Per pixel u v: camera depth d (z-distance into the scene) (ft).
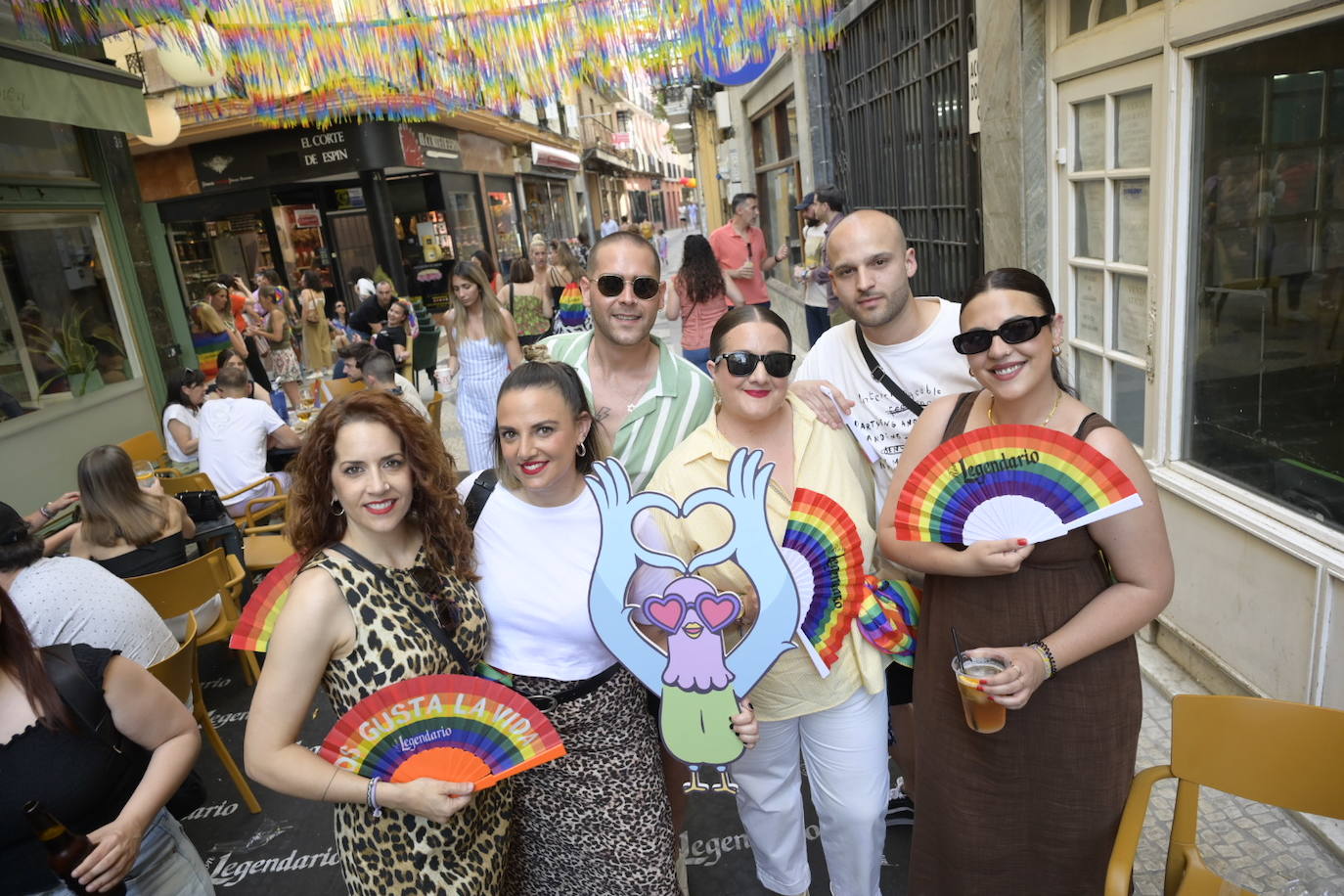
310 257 53.93
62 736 5.46
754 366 6.44
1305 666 8.42
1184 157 9.59
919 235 19.51
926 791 6.55
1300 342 8.32
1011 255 13.34
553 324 36.55
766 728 7.02
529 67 16.20
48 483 18.45
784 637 5.97
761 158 44.24
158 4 15.14
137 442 20.56
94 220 21.09
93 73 18.12
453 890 5.79
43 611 7.85
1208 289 9.67
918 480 5.86
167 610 11.34
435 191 55.36
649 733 6.77
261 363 32.78
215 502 14.98
